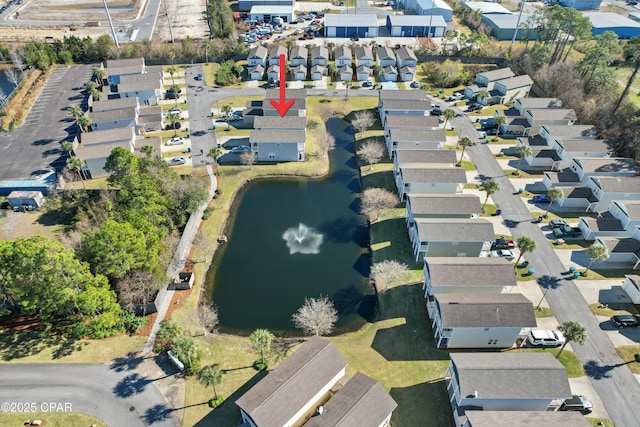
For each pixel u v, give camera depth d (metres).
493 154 98.94
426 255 69.75
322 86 129.12
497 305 56.09
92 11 181.00
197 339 59.84
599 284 67.19
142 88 115.38
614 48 117.69
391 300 65.88
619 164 86.56
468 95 123.56
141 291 60.81
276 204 87.19
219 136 105.19
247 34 158.00
